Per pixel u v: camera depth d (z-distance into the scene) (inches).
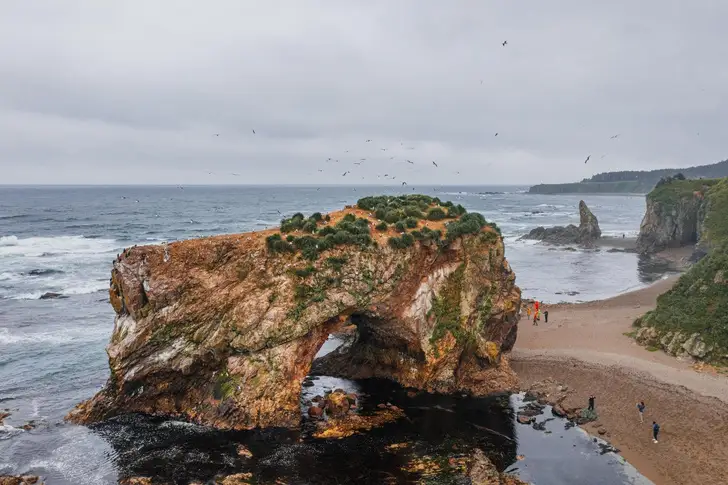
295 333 1515.7
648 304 2792.8
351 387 1734.7
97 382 1774.1
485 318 1798.7
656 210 4872.0
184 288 1541.6
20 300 2824.8
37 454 1289.4
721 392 1560.0
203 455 1291.8
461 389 1697.8
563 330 2290.8
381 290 1653.5
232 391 1453.0
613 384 1678.2
